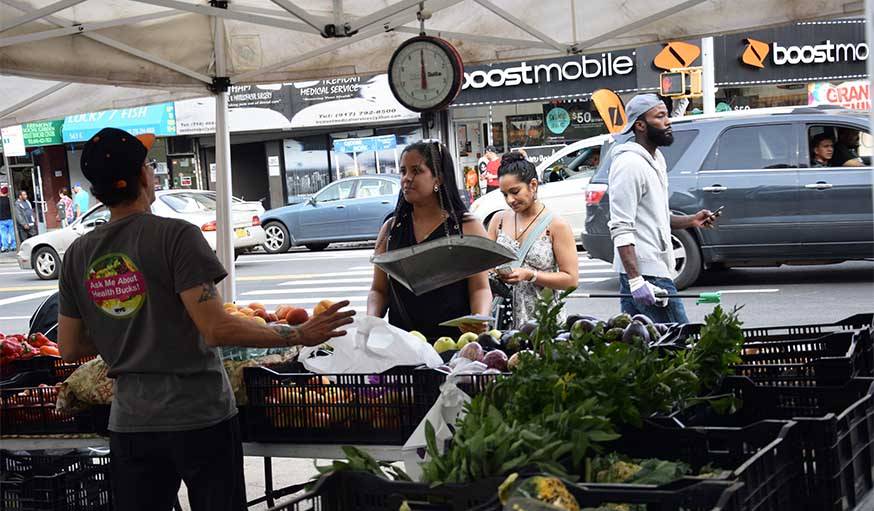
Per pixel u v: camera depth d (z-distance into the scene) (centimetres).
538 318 305
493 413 252
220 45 717
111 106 767
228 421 364
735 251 1200
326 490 235
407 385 382
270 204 2730
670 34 684
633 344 338
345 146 2638
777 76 2430
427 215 499
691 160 1211
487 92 2475
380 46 730
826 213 1171
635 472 247
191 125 2708
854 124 1185
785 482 250
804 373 352
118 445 359
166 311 350
